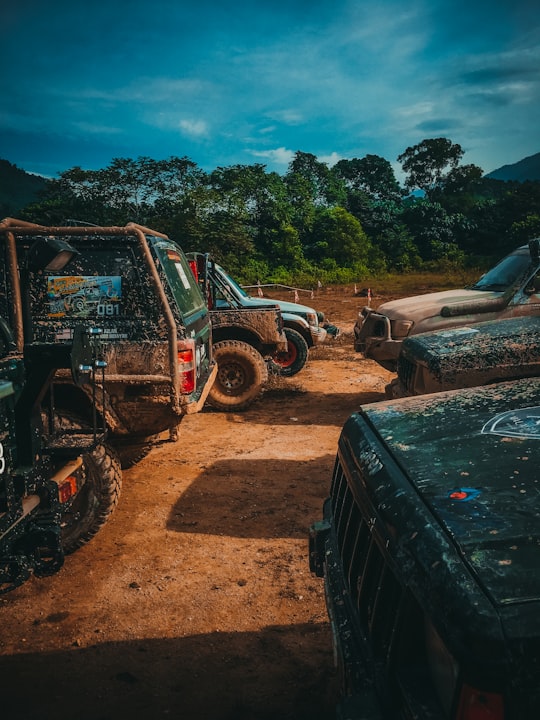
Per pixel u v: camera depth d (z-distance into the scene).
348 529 1.99
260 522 4.54
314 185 65.06
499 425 1.98
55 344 2.93
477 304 7.11
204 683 2.81
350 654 1.64
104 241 4.73
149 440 5.12
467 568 1.25
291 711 2.60
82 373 3.01
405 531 1.47
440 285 38.44
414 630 1.37
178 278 5.27
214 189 44.84
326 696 2.68
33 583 3.74
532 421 1.97
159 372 4.70
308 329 10.18
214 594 3.57
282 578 3.74
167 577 3.78
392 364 7.57
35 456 3.07
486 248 63.25
